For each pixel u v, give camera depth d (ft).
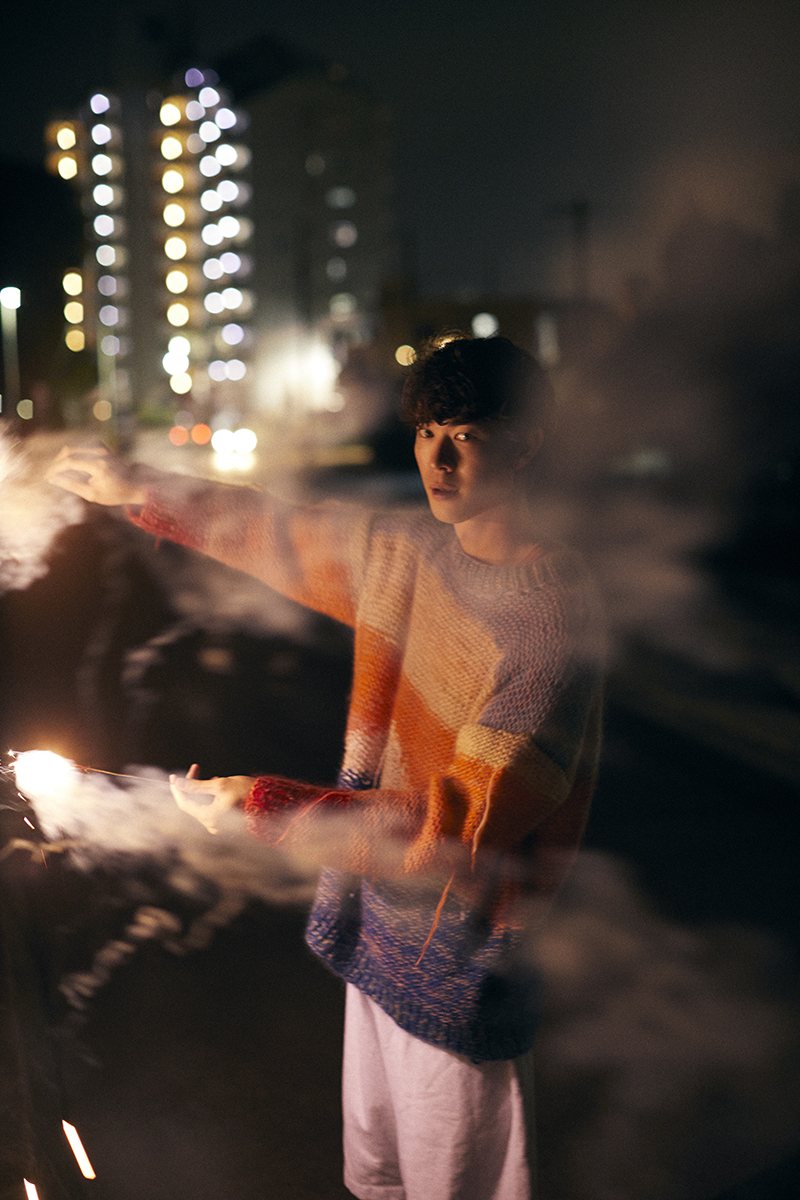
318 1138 7.32
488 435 3.64
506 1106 3.98
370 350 142.72
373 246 282.97
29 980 7.30
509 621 3.73
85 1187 5.48
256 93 278.67
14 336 64.85
